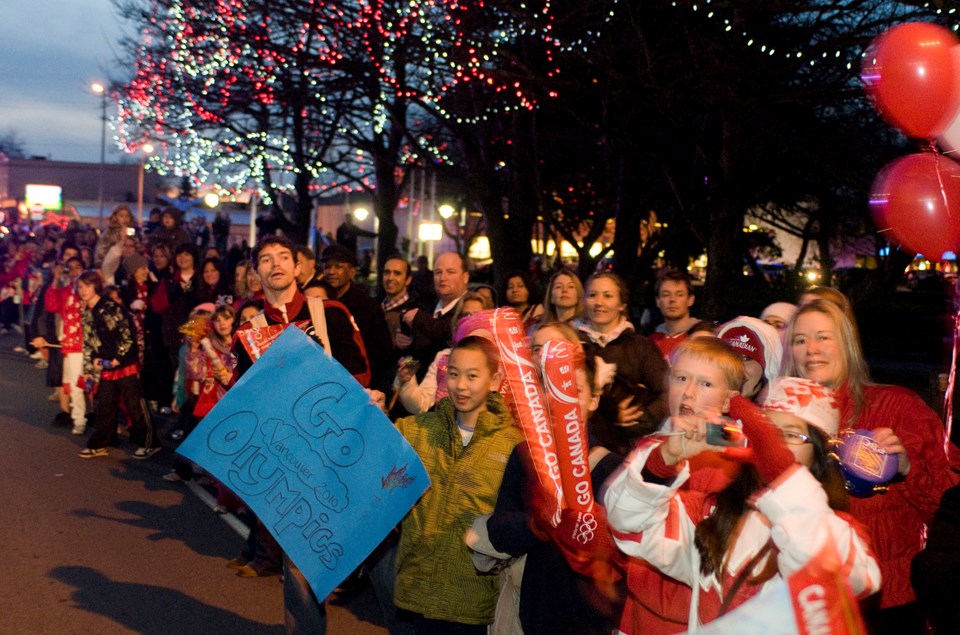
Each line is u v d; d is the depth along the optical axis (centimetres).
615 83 1134
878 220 391
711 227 1248
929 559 297
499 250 1698
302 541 423
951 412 360
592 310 578
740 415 254
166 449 1037
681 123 1228
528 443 347
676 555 279
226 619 554
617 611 339
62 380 1117
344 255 747
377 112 1728
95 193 6625
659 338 664
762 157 1373
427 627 398
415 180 3656
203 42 1794
